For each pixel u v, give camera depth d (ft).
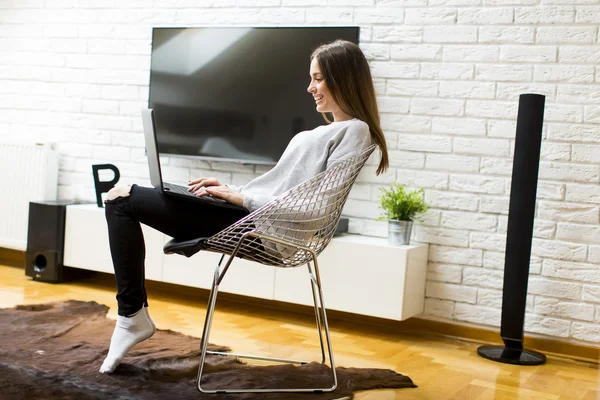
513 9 10.62
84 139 14.15
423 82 11.21
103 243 12.79
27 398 6.62
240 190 7.73
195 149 12.82
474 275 10.92
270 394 7.32
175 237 7.47
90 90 14.07
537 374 9.25
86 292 12.55
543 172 10.47
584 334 10.25
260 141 12.25
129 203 7.28
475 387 8.39
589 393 8.50
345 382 7.92
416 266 10.75
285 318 11.59
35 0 14.57
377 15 11.51
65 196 14.37
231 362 8.51
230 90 12.46
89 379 7.41
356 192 11.78
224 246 7.13
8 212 14.24
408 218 10.78
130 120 13.70
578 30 10.25
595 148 10.17
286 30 12.00
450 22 11.02
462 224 10.99
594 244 10.19
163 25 13.35
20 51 14.76
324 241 7.50
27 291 12.26
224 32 12.50
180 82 12.91
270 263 7.40
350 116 7.65
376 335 10.86
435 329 11.18
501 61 10.71
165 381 7.56
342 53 7.59
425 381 8.50
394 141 11.43
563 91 10.34
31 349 8.52
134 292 7.51
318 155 7.36
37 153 13.99
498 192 10.75
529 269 10.49
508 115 10.68
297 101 11.91
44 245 13.20
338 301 10.84
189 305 12.10
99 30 13.96
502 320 10.12
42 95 14.56
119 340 7.58
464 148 10.96
